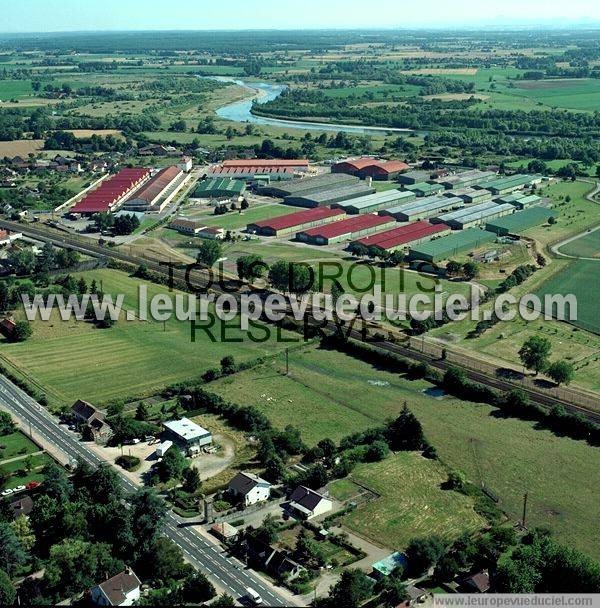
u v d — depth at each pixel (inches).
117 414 6609.3
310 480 5556.1
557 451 6033.5
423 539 4717.0
